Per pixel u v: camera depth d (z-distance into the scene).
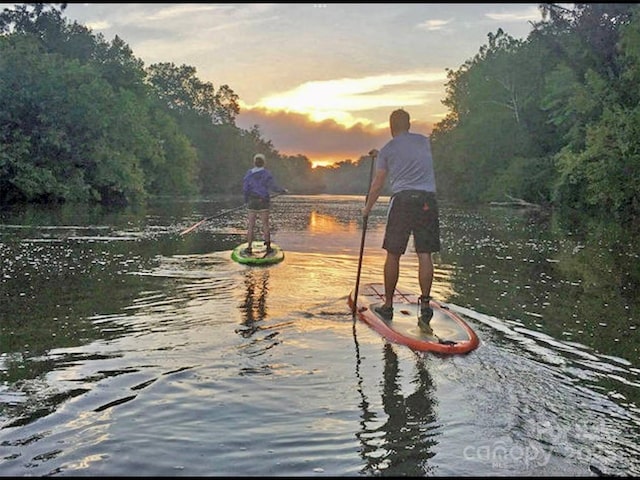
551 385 4.46
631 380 4.62
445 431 3.60
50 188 31.11
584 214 27.89
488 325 6.27
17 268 9.34
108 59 50.09
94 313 6.43
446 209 37.09
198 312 6.51
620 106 25.36
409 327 5.86
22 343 5.26
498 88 49.72
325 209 35.16
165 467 3.07
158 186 61.53
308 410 3.85
